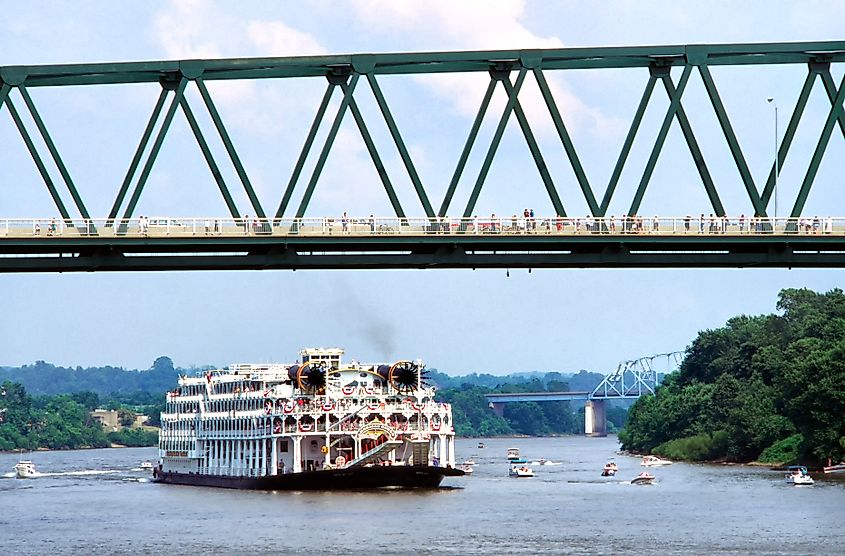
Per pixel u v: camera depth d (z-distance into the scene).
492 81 141.88
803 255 142.88
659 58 143.00
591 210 139.38
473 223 138.62
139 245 136.00
